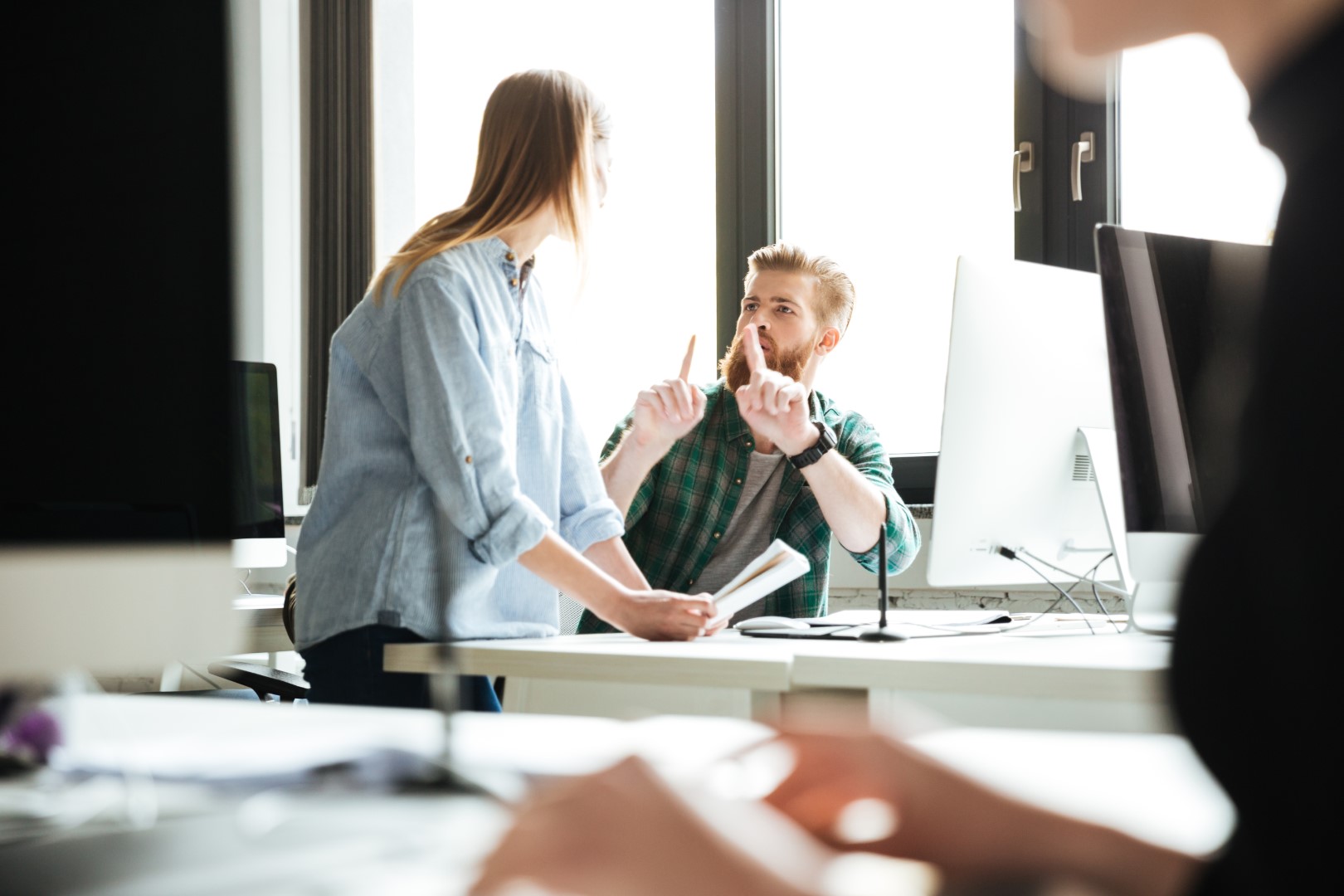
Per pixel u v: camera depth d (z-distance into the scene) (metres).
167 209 0.53
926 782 0.38
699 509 2.37
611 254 3.59
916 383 3.18
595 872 0.29
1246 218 2.72
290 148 4.21
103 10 0.52
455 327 1.47
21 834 0.50
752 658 1.18
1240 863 0.37
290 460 4.14
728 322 3.45
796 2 3.38
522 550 1.46
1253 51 0.43
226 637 0.54
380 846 0.46
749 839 0.29
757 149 3.41
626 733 0.70
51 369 0.50
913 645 1.33
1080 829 0.37
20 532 0.49
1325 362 0.37
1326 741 0.36
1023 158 3.01
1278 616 0.38
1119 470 1.36
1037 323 1.63
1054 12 0.49
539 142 1.62
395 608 1.46
